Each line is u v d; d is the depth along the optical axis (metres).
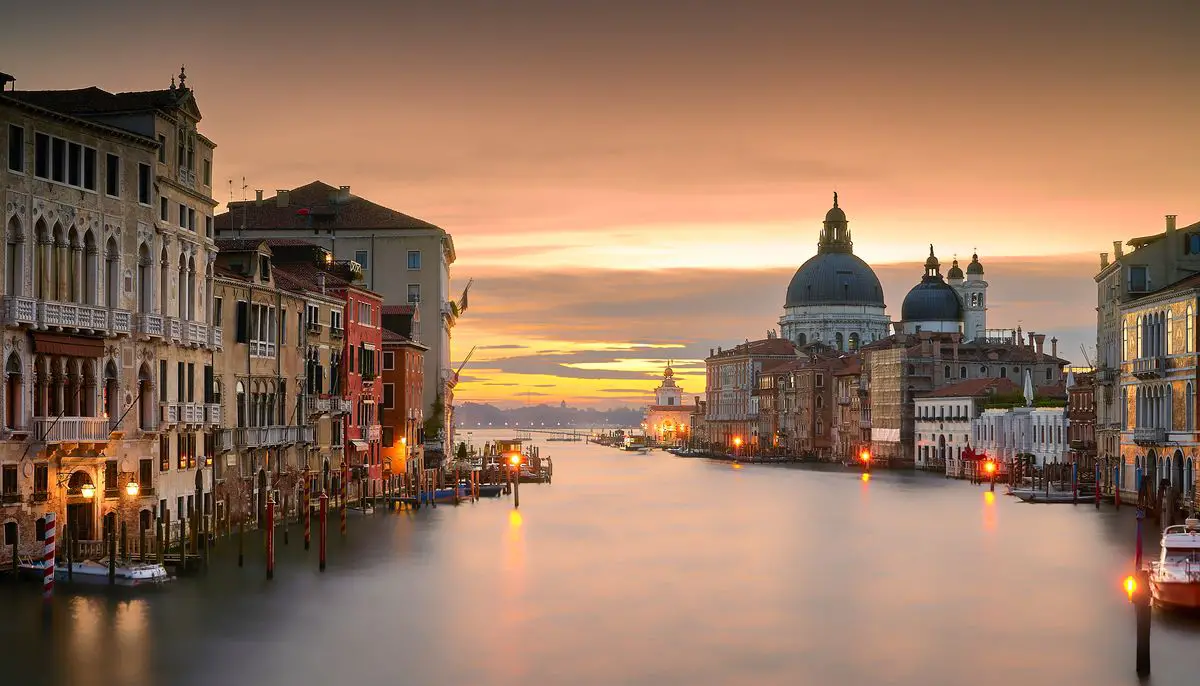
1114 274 103.56
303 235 121.56
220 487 69.38
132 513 59.19
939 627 49.72
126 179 59.34
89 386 57.09
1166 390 88.69
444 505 102.81
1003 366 184.75
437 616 51.00
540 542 75.38
